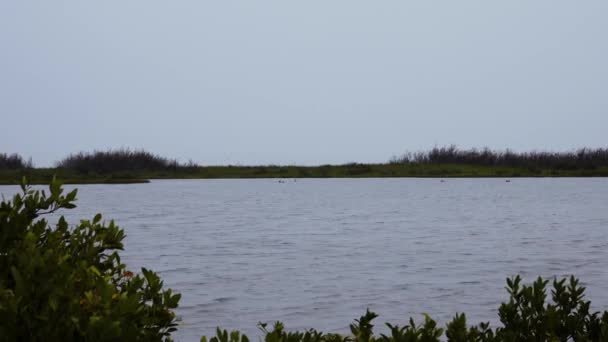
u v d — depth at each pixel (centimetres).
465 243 1797
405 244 1778
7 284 341
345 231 2134
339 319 920
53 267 301
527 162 7750
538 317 485
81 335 280
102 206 3334
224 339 328
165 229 2192
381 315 941
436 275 1270
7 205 371
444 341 778
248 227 2267
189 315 945
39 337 279
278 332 367
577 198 3925
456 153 8112
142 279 372
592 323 479
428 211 3006
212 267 1372
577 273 1281
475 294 1084
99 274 359
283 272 1310
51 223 2084
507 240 1866
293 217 2684
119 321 286
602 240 1853
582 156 7675
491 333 446
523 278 1229
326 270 1334
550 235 1995
